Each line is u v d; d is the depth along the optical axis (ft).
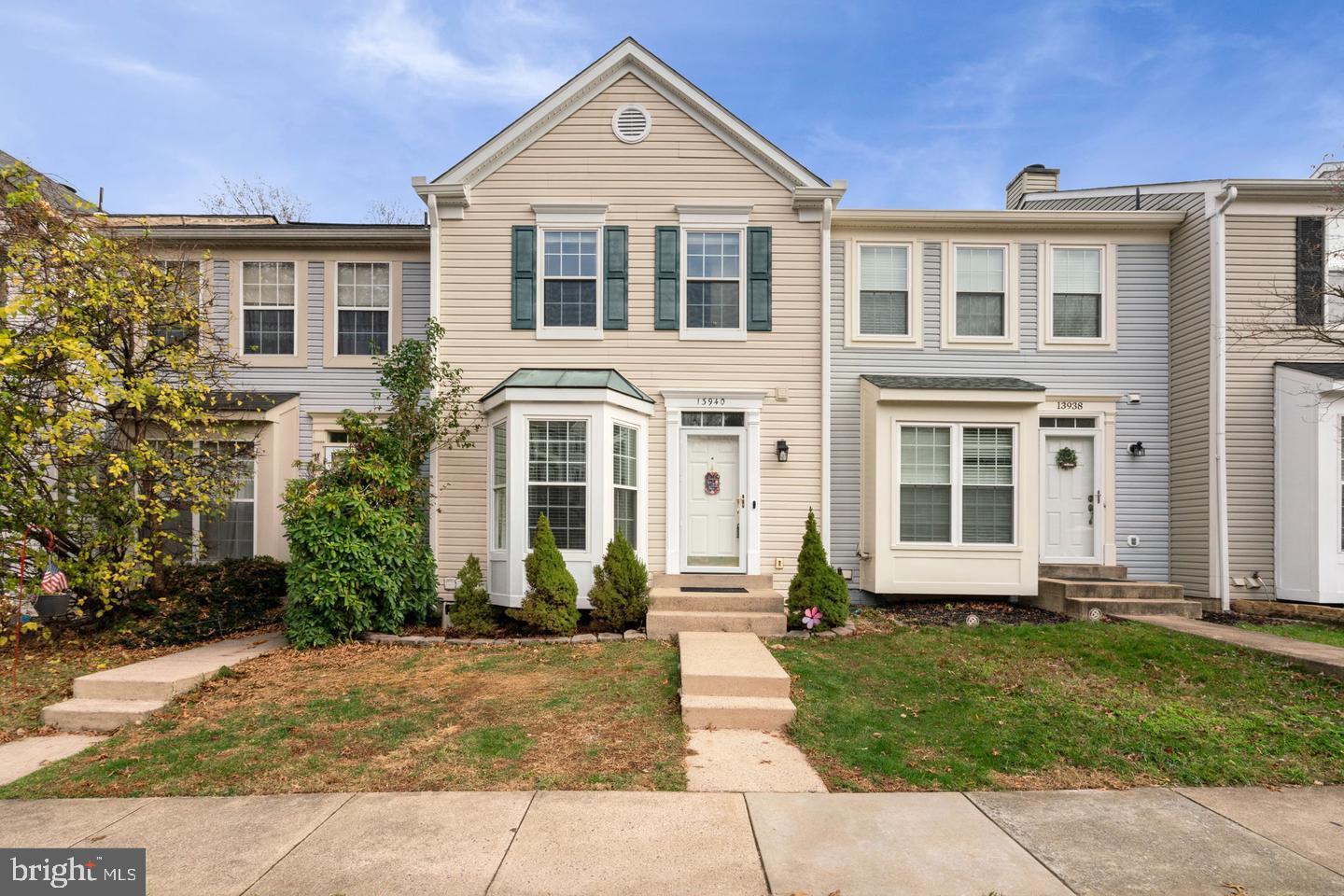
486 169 34.81
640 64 34.53
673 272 34.47
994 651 25.05
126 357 28.60
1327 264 34.01
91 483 27.14
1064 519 36.60
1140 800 14.74
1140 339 36.76
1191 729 18.25
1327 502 31.81
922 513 33.50
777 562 33.91
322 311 37.42
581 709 19.45
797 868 11.96
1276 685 21.45
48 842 13.14
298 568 27.14
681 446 34.42
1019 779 15.62
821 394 34.22
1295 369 32.76
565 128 34.81
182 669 22.91
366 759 16.58
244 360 37.04
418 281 37.50
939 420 33.32
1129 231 36.81
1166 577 36.06
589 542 30.17
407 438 30.76
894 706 19.95
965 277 36.96
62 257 26.30
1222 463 33.40
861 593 34.94
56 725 19.79
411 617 30.78
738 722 18.47
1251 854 12.59
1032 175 44.68
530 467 30.40
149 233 32.58
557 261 34.88
